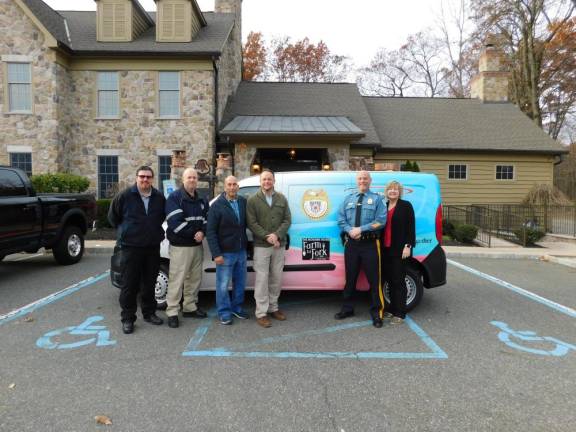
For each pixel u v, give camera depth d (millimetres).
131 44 15227
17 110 14422
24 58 14227
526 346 4301
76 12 17516
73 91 15188
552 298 6297
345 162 14812
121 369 3660
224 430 2754
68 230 8352
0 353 3988
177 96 15266
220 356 3971
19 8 14148
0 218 6445
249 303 5871
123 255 4633
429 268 5492
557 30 27297
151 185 4730
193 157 15211
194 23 16016
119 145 15258
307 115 17406
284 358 3938
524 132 18984
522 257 10422
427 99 21656
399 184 5012
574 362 3902
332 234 5473
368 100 21469
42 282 6898
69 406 3035
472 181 18078
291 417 2914
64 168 14930
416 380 3500
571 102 30031
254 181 5676
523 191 18234
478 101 21547
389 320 5121
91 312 5289
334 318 5184
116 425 2799
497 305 5867
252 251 5453
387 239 5008
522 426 2820
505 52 29078
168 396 3191
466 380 3508
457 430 2770
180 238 4805
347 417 2920
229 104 18062
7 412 2947
